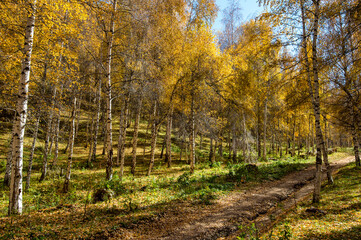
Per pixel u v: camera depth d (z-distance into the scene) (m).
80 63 11.77
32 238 5.29
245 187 11.27
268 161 21.31
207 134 18.16
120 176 12.83
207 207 8.20
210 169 17.45
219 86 15.29
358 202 6.73
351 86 10.03
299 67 8.83
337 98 11.94
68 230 5.85
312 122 27.09
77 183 12.09
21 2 6.25
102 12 7.62
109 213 7.23
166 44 13.57
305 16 8.62
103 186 9.94
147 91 12.24
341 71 10.16
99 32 11.03
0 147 19.34
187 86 15.01
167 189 10.58
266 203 8.75
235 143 19.62
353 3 6.11
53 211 7.32
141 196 9.19
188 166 20.00
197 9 13.91
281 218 6.73
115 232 5.91
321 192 9.26
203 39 14.46
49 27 7.52
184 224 6.74
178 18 14.58
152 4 12.30
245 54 14.51
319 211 6.49
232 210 7.95
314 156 28.69
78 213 7.15
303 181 12.74
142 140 30.62
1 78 8.46
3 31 7.71
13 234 5.36
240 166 16.17
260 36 8.75
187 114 18.59
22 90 6.73
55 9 7.23
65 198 9.11
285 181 12.80
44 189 11.25
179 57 14.06
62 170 15.31
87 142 25.66
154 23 12.54
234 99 15.48
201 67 14.81
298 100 9.48
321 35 9.20
